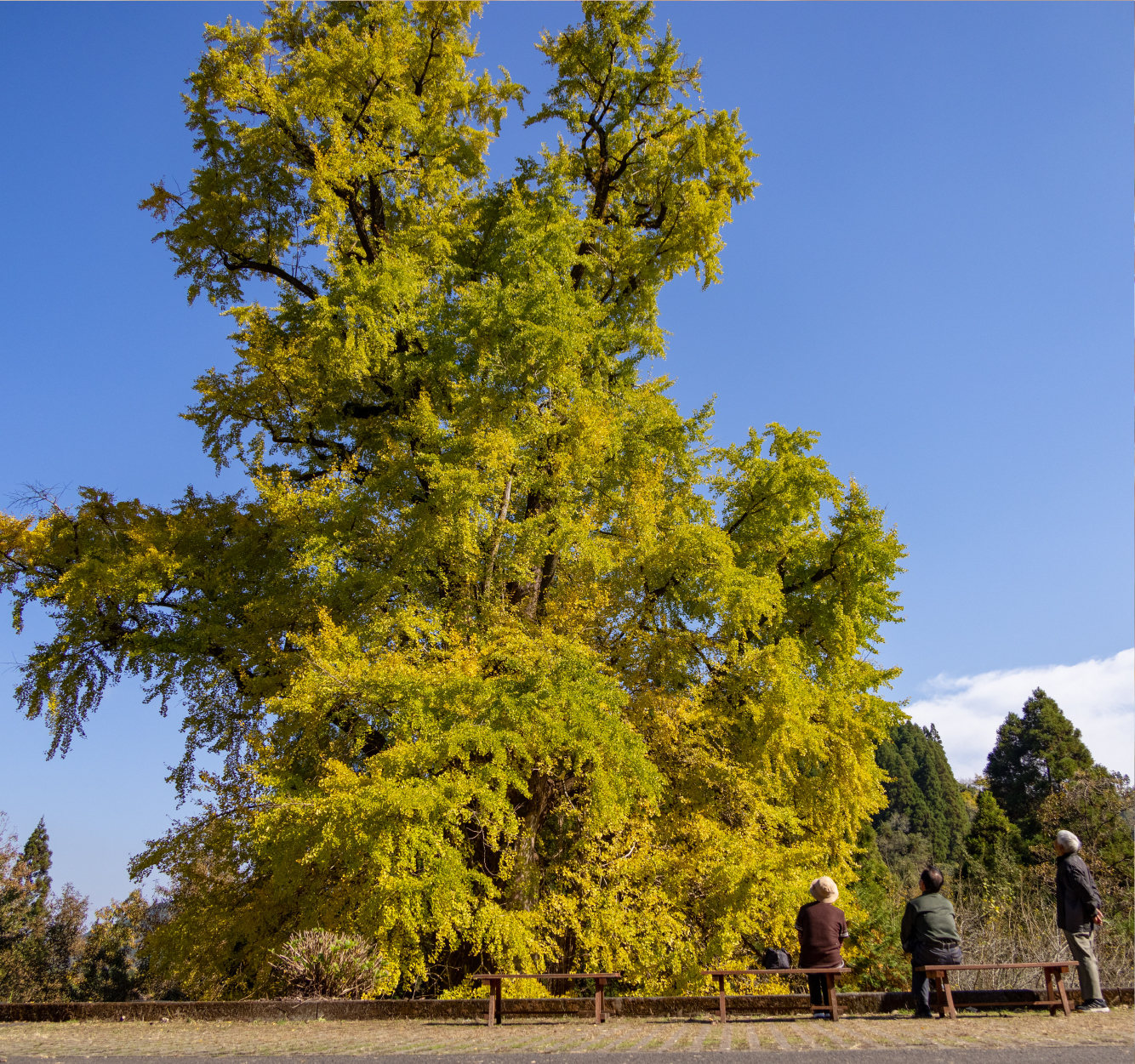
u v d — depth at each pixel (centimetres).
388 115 1656
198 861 1386
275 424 1709
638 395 1730
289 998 895
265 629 1407
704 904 1251
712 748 1434
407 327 1523
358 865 981
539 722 1091
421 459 1342
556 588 1499
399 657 1158
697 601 1473
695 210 1884
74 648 1445
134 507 1599
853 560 1573
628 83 2044
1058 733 5144
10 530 1488
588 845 1275
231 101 1614
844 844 1540
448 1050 557
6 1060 535
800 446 1633
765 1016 783
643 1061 487
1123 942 1541
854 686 1558
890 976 1431
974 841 3697
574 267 1998
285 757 1227
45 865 4062
